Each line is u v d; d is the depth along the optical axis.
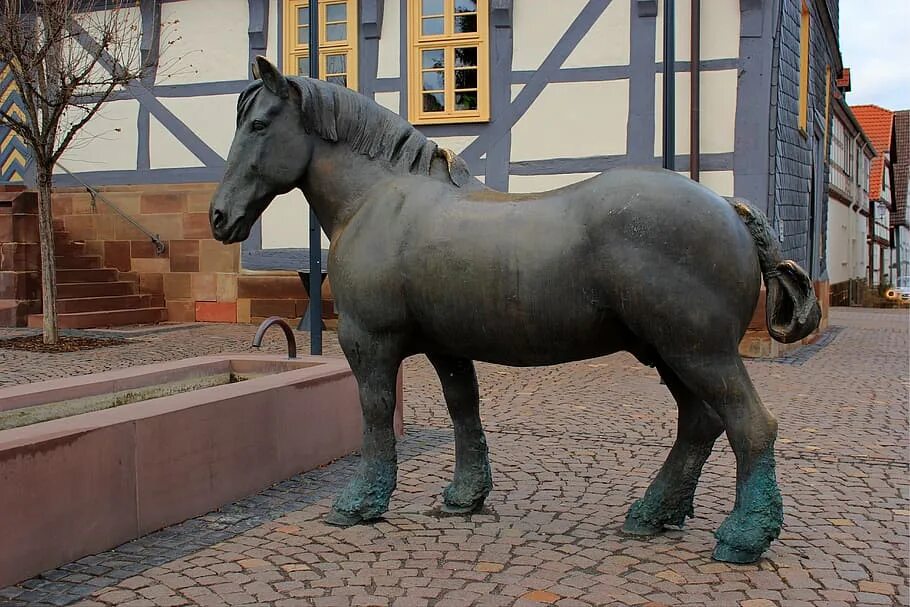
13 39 8.81
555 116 10.59
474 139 10.88
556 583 2.87
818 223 14.16
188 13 12.19
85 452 3.18
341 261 3.34
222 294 12.20
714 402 2.86
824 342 12.03
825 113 14.95
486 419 5.99
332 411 4.78
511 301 2.96
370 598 2.76
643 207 2.79
